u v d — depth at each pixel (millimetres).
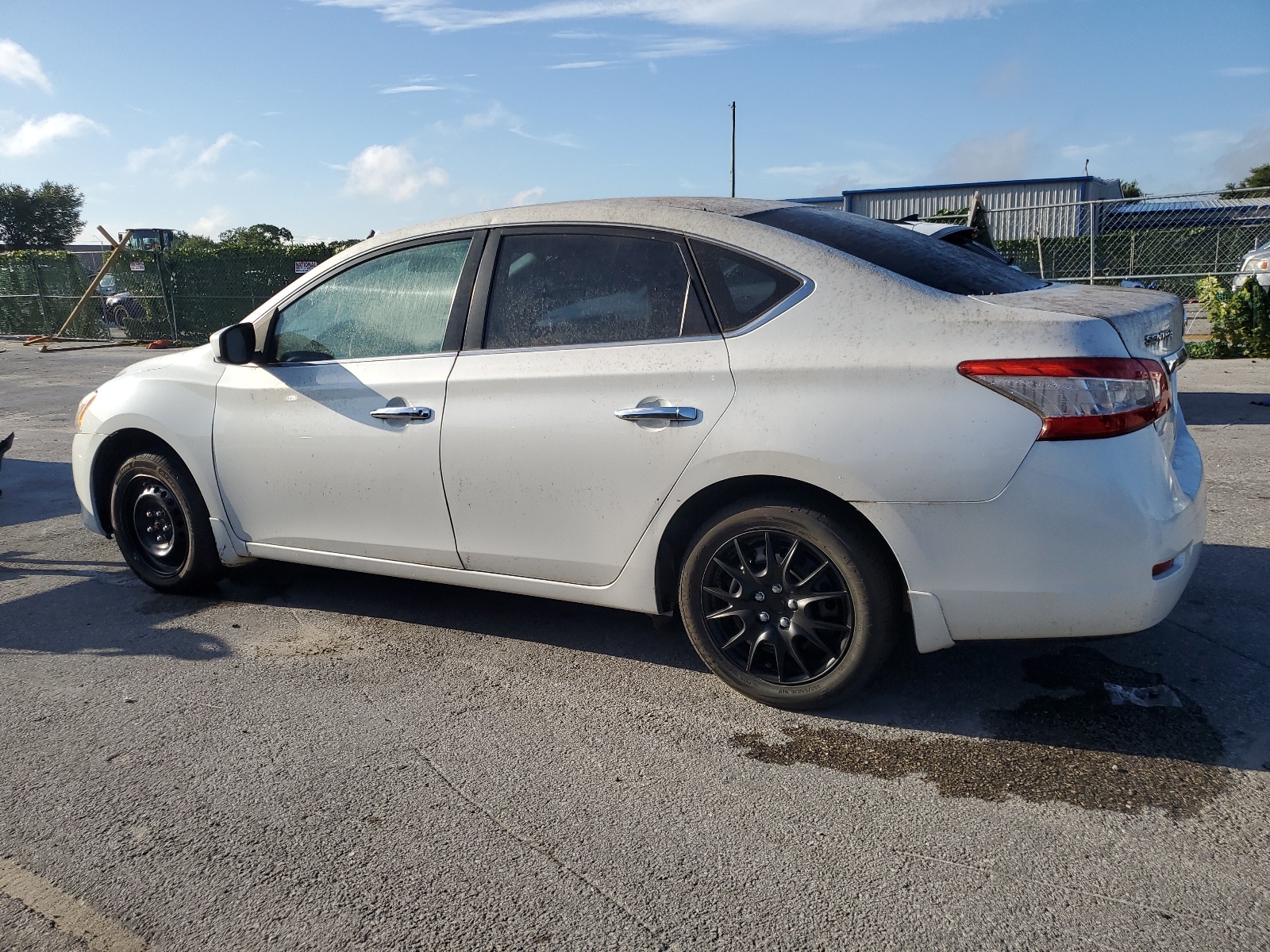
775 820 2670
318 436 3977
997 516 2777
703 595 3314
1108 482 2707
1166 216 15250
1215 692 3275
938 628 2932
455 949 2209
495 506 3592
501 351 3590
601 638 4020
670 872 2459
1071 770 2850
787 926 2242
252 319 4289
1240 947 2107
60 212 63781
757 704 3365
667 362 3219
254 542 4332
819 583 3111
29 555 5520
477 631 4141
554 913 2318
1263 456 6715
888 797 2760
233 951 2230
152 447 4645
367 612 4418
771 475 3047
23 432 9938
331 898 2404
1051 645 3697
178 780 2992
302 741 3217
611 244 3467
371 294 3979
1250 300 12148
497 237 3711
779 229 3258
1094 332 2721
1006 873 2395
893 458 2855
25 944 2277
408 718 3359
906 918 2250
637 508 3311
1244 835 2498
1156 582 2783
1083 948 2129
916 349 2863
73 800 2898
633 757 3045
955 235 4008
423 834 2662
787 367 3010
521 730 3246
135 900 2424
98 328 22844
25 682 3770
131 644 4129
